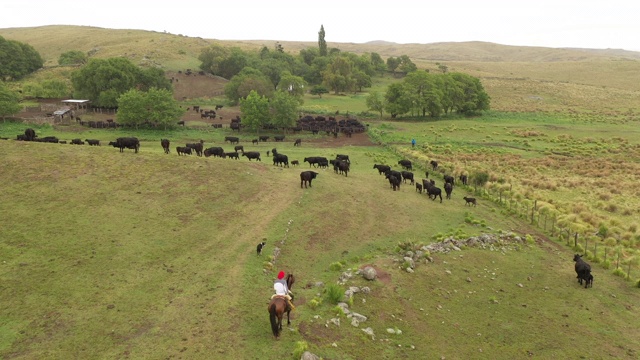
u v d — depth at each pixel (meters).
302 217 26.05
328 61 163.12
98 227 21.30
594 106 122.31
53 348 12.99
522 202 36.84
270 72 131.75
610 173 53.03
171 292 16.41
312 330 14.54
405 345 14.66
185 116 84.00
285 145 61.31
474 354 14.80
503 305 18.45
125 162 30.41
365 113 100.44
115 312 14.94
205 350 13.05
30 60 125.44
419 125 87.19
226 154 41.12
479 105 104.69
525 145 69.50
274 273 19.00
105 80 83.75
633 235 30.09
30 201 23.05
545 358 14.98
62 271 17.28
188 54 158.88
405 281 19.23
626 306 19.19
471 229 27.78
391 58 180.50
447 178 39.66
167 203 25.25
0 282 16.16
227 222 23.98
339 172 40.19
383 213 29.17
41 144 31.02
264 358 12.81
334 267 20.33
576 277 22.02
